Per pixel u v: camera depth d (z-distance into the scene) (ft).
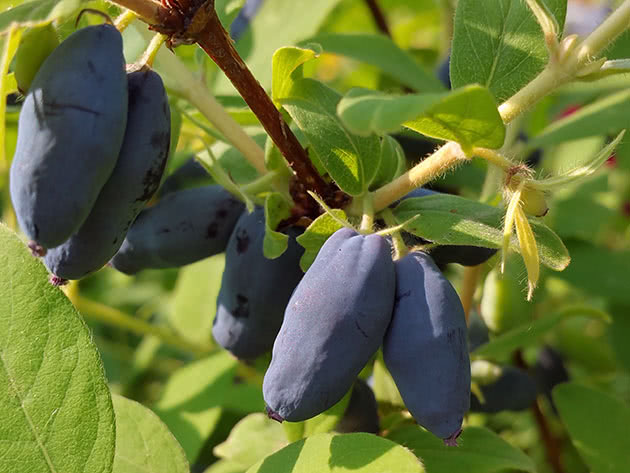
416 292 0.43
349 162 0.48
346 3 1.03
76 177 0.39
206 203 0.55
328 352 0.42
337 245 0.44
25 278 0.45
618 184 0.96
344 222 0.46
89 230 0.41
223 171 0.52
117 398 0.52
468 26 0.50
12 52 0.40
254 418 0.61
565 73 0.45
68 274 0.42
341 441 0.45
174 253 0.56
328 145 0.48
